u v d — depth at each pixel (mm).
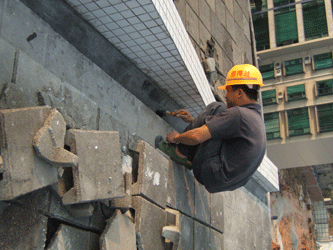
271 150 23438
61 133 2039
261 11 25641
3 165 1702
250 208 5316
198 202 3738
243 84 3006
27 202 1927
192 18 5754
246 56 8031
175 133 3307
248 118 2840
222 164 2949
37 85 2158
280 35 24547
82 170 2051
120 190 2320
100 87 2826
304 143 22109
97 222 2391
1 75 1930
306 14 24375
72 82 2551
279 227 20297
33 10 2369
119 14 2641
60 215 2107
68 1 2561
